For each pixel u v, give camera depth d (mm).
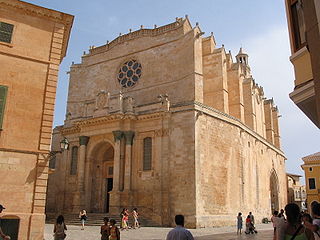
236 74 50250
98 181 43406
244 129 45188
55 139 48750
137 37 49125
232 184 40500
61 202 43312
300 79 12102
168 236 9523
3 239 11875
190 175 34938
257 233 30594
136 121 40406
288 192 75812
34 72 21719
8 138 20062
